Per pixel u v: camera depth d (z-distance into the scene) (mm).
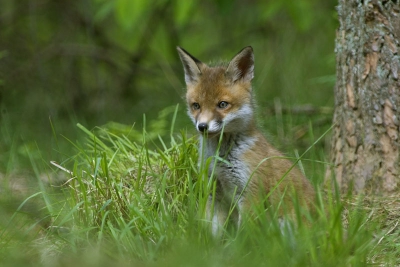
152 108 19172
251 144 10156
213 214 9164
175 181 9914
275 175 9977
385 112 11016
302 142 14586
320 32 19594
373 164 11172
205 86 10453
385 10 10875
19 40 21734
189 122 14430
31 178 12219
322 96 17125
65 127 18250
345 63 11500
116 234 8531
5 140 14703
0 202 10195
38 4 21734
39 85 20625
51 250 8680
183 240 8078
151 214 8922
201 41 22016
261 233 8047
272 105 15867
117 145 11430
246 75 10586
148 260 7879
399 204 10453
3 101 19219
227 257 7996
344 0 11438
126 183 10172
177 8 16281
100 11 16250
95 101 20969
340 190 11570
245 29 21766
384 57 10938
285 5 16984
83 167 10203
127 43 20891
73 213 9188
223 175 10195
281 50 19500
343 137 11625
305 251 7758
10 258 8211
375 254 8531
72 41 21875
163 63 21312
